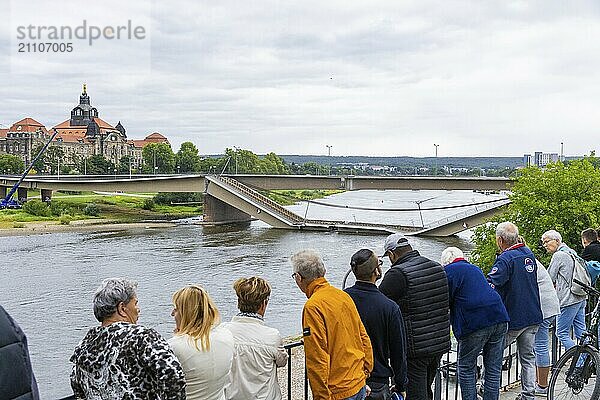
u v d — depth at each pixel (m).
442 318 7.14
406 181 87.94
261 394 5.89
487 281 8.23
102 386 4.53
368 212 142.25
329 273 55.16
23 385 3.46
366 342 6.24
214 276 55.38
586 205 37.91
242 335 5.88
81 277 55.97
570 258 9.83
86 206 131.00
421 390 7.13
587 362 8.20
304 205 166.25
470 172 102.00
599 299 9.27
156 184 101.12
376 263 6.68
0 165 175.88
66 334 37.47
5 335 3.45
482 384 8.66
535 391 9.34
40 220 113.12
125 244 80.50
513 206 40.53
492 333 7.73
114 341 4.55
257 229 98.50
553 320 9.38
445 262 8.02
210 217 110.00
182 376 4.55
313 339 5.94
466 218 80.38
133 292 4.83
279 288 49.31
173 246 77.62
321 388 5.95
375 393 6.49
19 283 53.25
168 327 38.81
